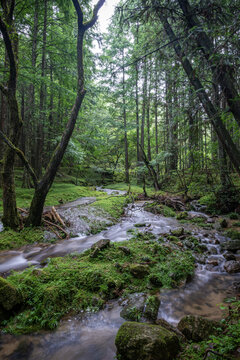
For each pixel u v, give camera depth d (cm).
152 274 385
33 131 1471
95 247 481
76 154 1337
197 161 634
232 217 829
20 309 293
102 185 1988
